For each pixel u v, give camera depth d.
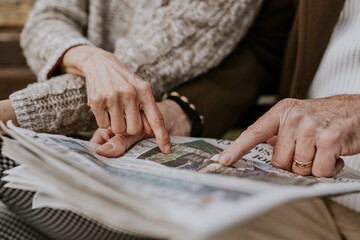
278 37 1.13
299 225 0.67
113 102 0.75
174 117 0.90
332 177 0.66
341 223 0.74
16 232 0.69
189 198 0.44
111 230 0.62
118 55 0.90
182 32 0.92
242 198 0.44
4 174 0.68
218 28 0.96
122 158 0.71
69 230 0.64
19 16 1.52
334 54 0.90
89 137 0.86
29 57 1.01
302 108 0.68
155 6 0.97
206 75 1.00
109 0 1.07
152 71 0.91
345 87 0.87
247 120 1.20
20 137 0.59
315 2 0.92
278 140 0.68
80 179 0.47
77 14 1.08
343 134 0.65
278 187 0.48
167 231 0.41
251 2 0.99
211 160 0.69
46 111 0.79
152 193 0.46
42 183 0.53
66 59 0.89
